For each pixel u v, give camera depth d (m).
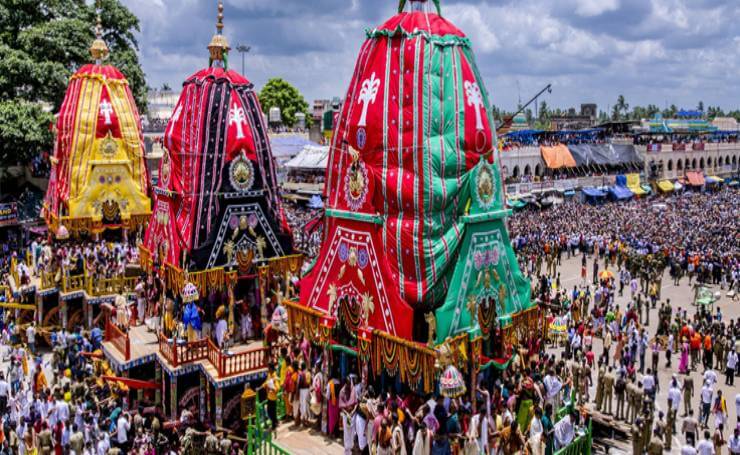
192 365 23.36
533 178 81.50
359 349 18.47
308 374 20.09
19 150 43.31
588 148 92.25
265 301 26.09
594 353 33.66
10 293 36.22
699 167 112.31
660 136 119.31
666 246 56.50
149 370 25.09
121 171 35.38
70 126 34.75
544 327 21.23
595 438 24.34
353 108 19.22
